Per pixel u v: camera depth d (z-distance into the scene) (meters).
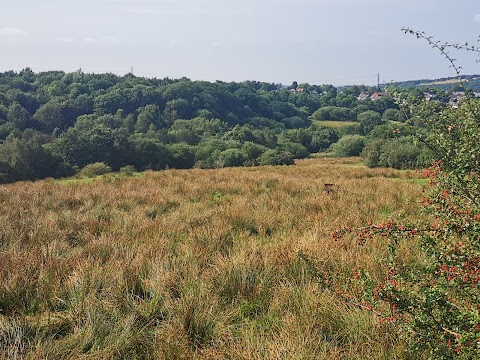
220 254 5.59
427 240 2.95
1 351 3.28
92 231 7.23
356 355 3.21
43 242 6.46
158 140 63.94
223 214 8.20
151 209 9.44
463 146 2.88
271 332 3.60
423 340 2.62
